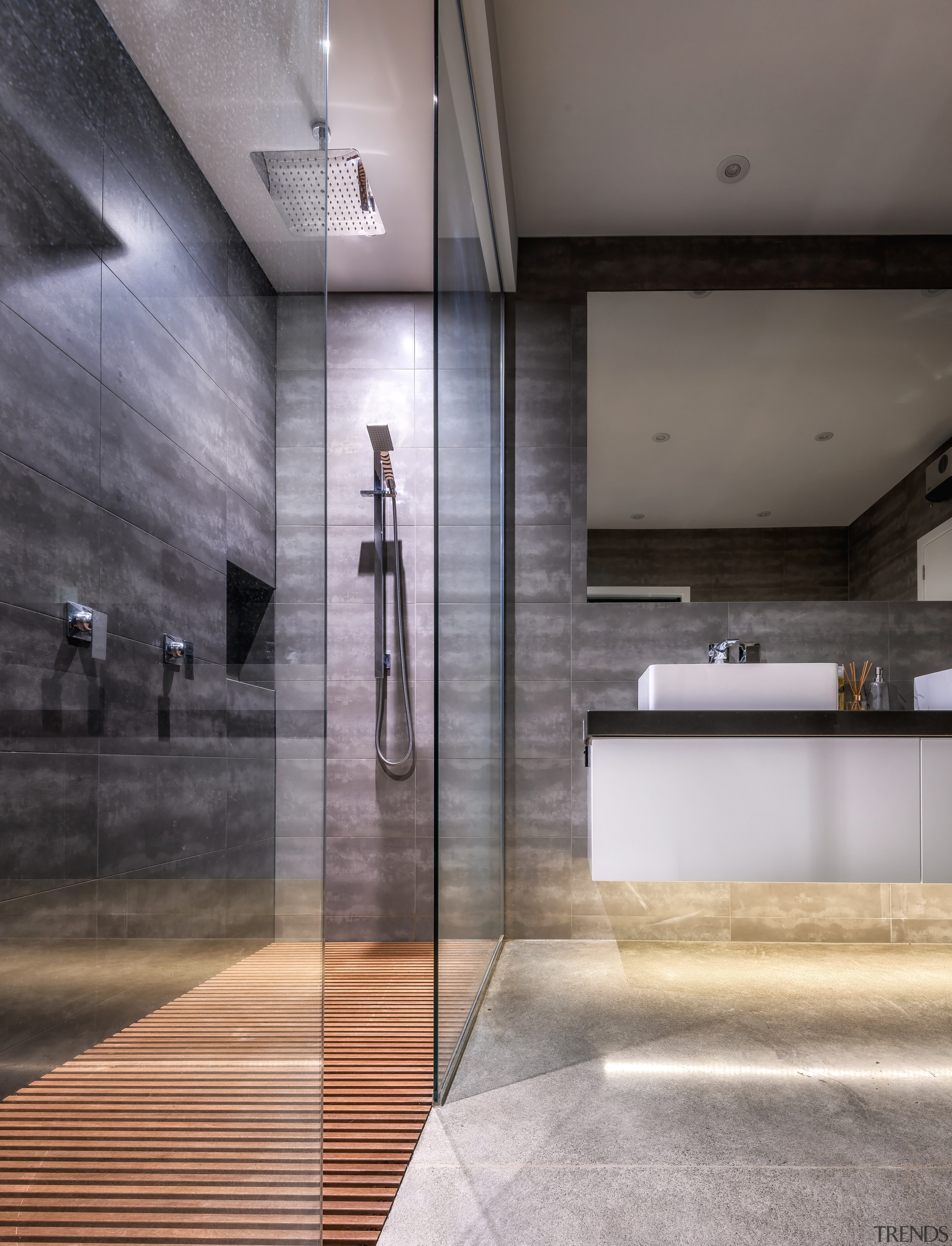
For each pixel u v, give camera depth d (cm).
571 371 307
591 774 226
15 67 45
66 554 47
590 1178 125
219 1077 62
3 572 42
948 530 297
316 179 97
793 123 254
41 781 44
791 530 301
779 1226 112
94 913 48
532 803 294
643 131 258
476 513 223
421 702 315
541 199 289
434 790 150
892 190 283
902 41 225
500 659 287
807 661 296
